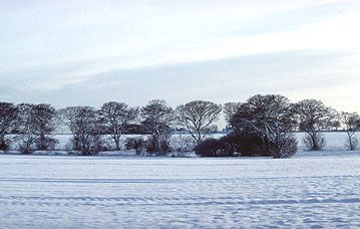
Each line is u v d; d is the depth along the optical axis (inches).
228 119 3654.0
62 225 462.9
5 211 546.6
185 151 3147.1
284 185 790.5
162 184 845.2
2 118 3750.0
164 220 481.1
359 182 821.2
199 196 661.9
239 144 2822.3
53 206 583.2
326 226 435.8
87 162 1849.2
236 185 806.5
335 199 606.5
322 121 3567.9
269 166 1429.6
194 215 506.6
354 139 3725.4
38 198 658.8
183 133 3786.9
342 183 806.5
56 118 3865.7
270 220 470.3
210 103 3791.8
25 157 2496.3
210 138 2979.8
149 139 3255.4
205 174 1094.4
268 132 2726.4
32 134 3767.2
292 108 3368.6
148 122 3720.5
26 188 791.1
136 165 1588.3
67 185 840.9
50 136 3811.5
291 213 506.9
